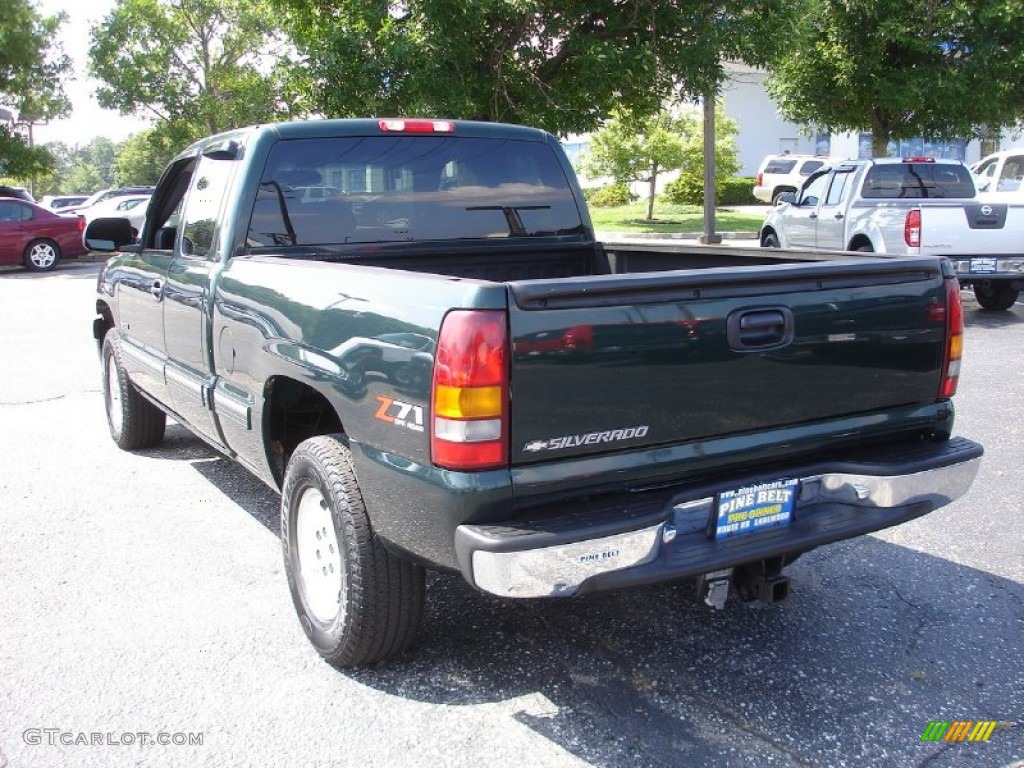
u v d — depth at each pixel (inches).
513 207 194.1
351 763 116.9
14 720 126.1
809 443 127.4
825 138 1457.9
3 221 767.1
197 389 177.6
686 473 120.3
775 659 141.4
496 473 108.5
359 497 127.3
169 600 161.8
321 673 137.5
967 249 413.7
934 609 157.2
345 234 176.7
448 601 160.2
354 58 441.7
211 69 1112.2
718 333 118.0
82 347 409.7
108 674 137.5
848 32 638.5
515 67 458.6
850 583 167.3
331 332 129.4
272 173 169.9
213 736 122.4
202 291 173.2
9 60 985.5
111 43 1079.0
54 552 182.9
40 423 281.7
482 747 120.0
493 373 106.0
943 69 631.2
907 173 454.6
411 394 113.5
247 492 217.8
